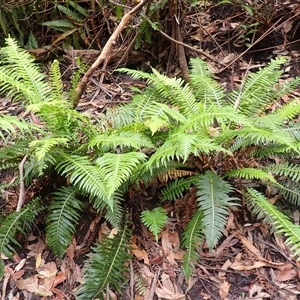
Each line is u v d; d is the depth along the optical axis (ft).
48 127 4.58
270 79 4.89
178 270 4.25
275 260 4.30
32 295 4.18
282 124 4.66
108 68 6.30
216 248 4.36
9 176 5.00
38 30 6.86
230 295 4.10
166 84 4.67
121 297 4.07
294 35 6.40
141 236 4.46
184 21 6.12
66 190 4.35
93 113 5.66
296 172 4.38
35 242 4.50
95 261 4.03
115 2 5.63
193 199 4.46
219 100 4.88
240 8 6.56
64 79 6.33
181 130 4.16
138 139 4.15
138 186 4.48
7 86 4.57
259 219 4.51
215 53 6.40
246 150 4.66
